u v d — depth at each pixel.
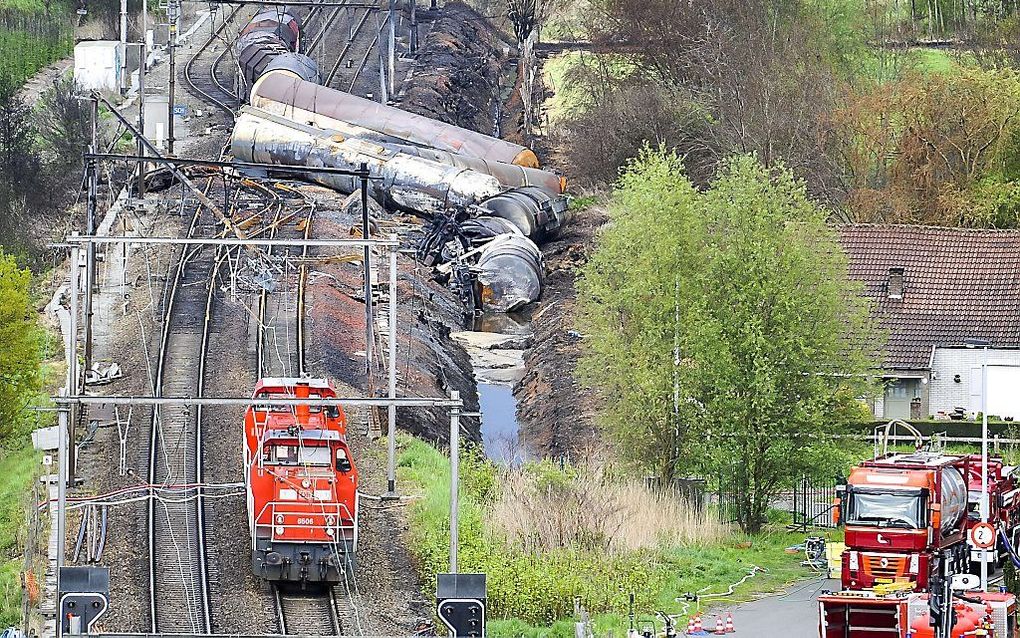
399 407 175.38
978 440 193.50
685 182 169.38
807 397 156.25
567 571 128.38
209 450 154.75
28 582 123.62
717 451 155.88
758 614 125.25
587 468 163.38
